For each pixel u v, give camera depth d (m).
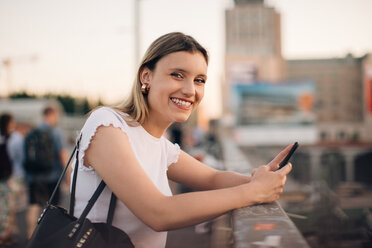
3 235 4.52
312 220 3.66
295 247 0.79
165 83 1.39
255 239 0.84
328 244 3.47
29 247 1.16
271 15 90.00
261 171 1.36
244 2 94.62
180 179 1.71
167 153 1.62
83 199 1.31
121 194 1.18
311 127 36.31
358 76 91.00
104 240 1.17
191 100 1.42
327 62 91.81
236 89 36.66
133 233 1.34
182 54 1.37
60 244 1.15
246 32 89.88
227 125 43.62
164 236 1.46
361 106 90.50
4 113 5.23
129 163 1.21
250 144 36.19
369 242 3.52
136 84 1.46
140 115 1.41
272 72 75.44
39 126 5.08
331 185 12.16
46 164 4.95
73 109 68.75
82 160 1.28
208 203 1.17
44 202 4.96
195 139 12.12
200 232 4.09
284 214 1.11
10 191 4.84
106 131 1.25
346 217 3.96
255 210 1.18
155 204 1.15
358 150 49.09
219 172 1.73
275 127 36.34
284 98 36.50
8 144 5.15
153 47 1.42
